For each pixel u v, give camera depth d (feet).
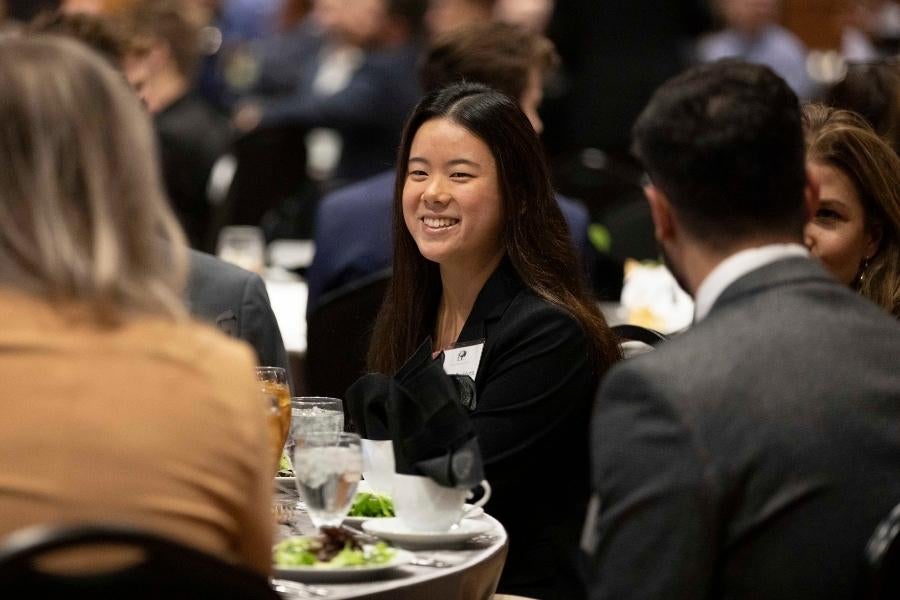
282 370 20.49
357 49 70.03
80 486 13.25
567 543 23.86
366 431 19.99
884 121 28.71
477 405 23.89
